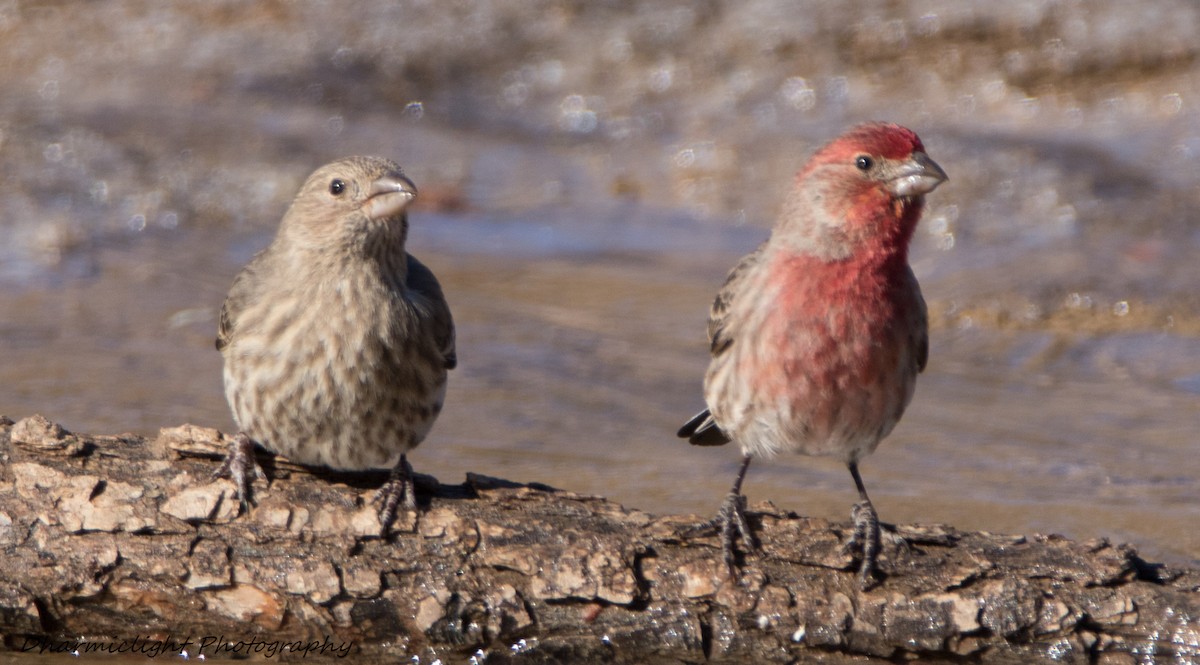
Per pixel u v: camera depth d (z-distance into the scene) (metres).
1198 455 13.12
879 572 8.77
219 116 25.20
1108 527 11.06
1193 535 10.91
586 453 12.69
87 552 8.65
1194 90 25.80
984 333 17.20
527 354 15.68
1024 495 11.88
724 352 9.83
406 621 8.72
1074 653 8.67
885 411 9.46
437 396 9.42
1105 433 13.78
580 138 26.66
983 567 8.75
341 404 9.05
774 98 27.16
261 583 8.66
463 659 8.79
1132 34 26.62
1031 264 19.20
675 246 21.39
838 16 28.25
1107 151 23.91
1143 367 16.05
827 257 9.20
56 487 8.71
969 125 25.50
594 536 8.80
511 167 25.00
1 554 8.68
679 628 8.77
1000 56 26.97
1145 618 8.65
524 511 8.90
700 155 25.20
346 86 27.42
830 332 9.23
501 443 12.86
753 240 21.97
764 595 8.74
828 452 9.66
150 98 25.86
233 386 9.23
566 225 22.28
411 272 9.72
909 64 27.31
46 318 15.73
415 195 8.95
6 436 8.88
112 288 17.02
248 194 21.67
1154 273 18.73
